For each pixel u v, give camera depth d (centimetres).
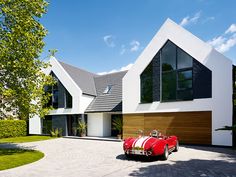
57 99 2311
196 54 1456
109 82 2350
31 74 1236
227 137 1308
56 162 954
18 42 1177
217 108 1352
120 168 828
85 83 2367
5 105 1282
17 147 1457
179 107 1500
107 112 2016
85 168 837
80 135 2108
